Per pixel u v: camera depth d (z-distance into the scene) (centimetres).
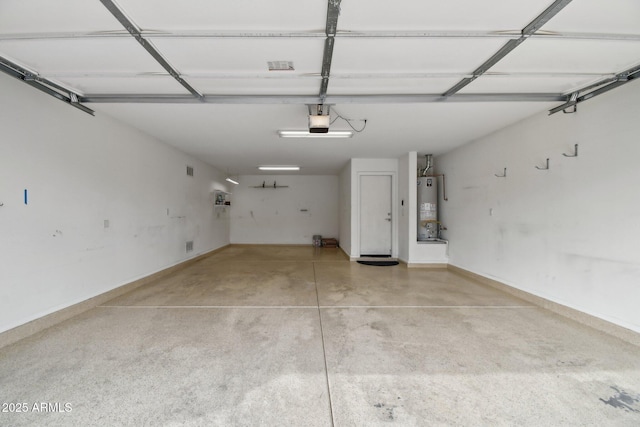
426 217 613
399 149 567
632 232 253
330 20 181
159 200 489
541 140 352
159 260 493
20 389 185
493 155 444
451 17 181
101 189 352
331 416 164
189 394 182
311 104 320
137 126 408
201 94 296
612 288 270
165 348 240
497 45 211
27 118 260
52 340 253
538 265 356
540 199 353
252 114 357
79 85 275
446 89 291
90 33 192
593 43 207
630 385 194
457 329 282
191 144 516
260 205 975
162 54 222
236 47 212
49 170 282
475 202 493
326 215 974
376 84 279
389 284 458
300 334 269
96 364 215
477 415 165
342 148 555
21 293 255
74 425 155
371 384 194
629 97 256
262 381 196
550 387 191
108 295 366
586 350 241
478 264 485
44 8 167
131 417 162
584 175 297
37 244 270
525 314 324
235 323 295
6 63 228
